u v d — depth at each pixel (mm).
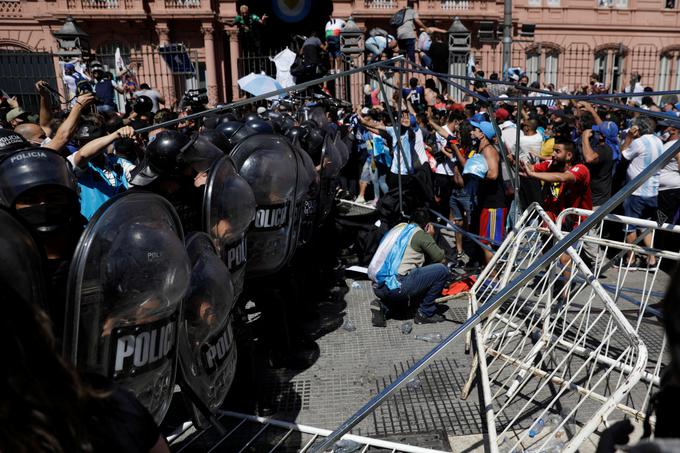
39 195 2084
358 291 5301
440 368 3770
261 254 3393
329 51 11625
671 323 798
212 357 2365
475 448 2932
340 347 4141
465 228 6422
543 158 6336
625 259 5746
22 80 12914
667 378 1032
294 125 5414
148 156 2883
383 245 4543
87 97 3752
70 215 2160
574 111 9266
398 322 4574
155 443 1108
